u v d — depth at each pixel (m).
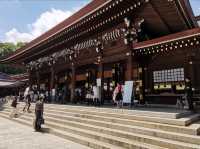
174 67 16.75
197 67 15.56
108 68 22.27
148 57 18.02
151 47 14.87
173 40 13.61
